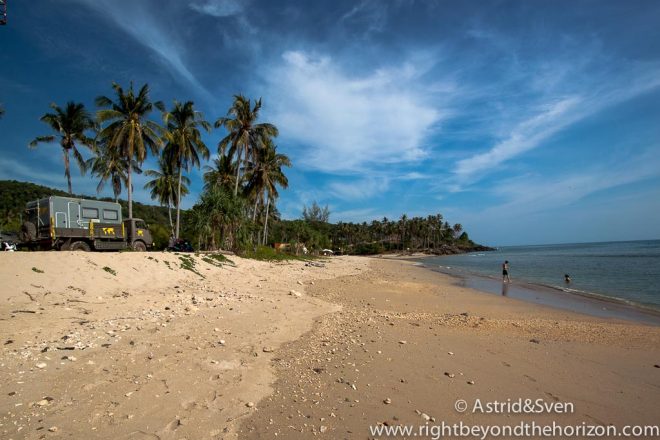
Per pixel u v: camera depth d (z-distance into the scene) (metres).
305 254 56.94
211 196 28.59
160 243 35.31
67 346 6.61
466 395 5.57
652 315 13.50
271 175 42.75
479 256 92.25
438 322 10.85
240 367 6.20
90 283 12.95
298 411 4.83
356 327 9.61
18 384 5.05
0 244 19.47
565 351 8.03
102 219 21.00
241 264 24.17
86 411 4.48
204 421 4.43
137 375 5.62
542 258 65.56
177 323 8.78
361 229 130.12
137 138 29.20
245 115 35.28
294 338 8.27
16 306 9.61
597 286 23.23
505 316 12.72
